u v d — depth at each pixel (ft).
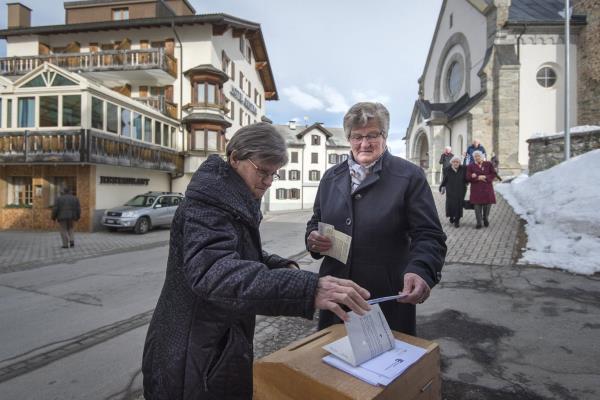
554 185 34.76
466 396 9.16
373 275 6.84
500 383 9.70
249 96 103.09
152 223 52.34
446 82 94.43
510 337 12.45
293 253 31.27
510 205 40.22
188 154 73.05
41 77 50.70
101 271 26.68
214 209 4.54
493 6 71.92
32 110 51.03
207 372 4.47
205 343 4.52
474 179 32.55
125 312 17.49
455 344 12.04
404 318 6.88
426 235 6.58
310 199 161.17
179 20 73.31
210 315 4.54
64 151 49.37
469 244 27.66
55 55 71.41
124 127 57.00
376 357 4.77
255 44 104.12
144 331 15.08
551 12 73.72
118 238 46.16
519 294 16.90
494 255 24.45
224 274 4.03
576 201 28.22
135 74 71.92
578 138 45.16
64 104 49.98
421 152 93.35
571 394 9.14
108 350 13.26
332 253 6.97
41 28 77.25
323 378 4.39
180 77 75.31
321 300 3.94
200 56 75.66
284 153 4.97
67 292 21.06
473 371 10.33
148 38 77.05
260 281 3.97
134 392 10.44
